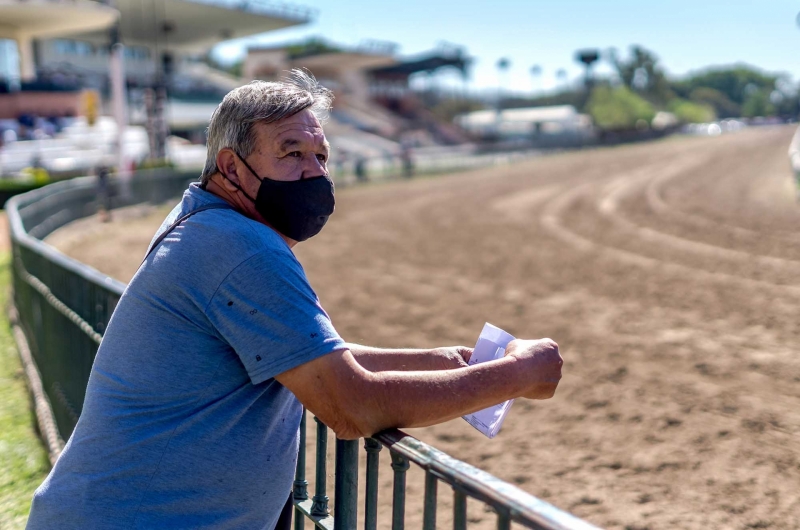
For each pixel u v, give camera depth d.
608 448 4.80
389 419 1.57
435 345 7.63
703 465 4.50
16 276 8.68
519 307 9.38
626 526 3.80
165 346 1.60
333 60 61.84
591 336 7.79
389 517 3.93
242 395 1.64
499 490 1.30
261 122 1.67
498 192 28.36
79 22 37.75
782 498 4.03
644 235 15.66
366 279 11.71
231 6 50.03
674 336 7.64
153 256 1.66
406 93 71.75
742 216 17.80
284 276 1.57
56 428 4.91
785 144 63.44
